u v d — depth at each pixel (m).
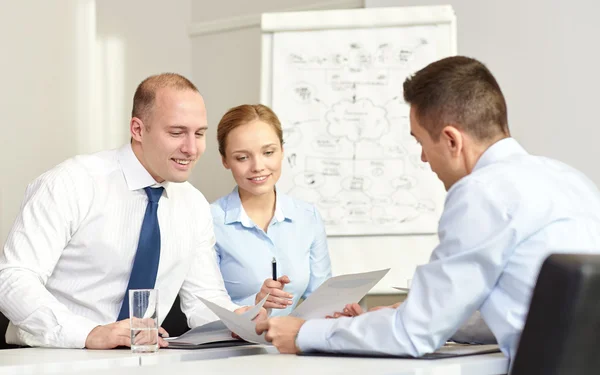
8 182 3.70
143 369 1.21
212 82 4.71
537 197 1.34
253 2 4.51
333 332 1.41
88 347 1.71
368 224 3.42
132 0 4.56
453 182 1.49
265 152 2.61
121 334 1.70
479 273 1.33
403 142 3.44
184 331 2.52
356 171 3.45
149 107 2.01
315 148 3.48
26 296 1.80
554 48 3.47
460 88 1.44
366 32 3.50
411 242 3.39
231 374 1.13
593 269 0.97
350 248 3.42
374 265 3.40
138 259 2.04
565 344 0.98
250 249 2.68
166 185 2.12
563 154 3.46
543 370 0.99
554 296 0.98
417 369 1.21
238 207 2.70
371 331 1.37
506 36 3.58
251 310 1.59
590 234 1.35
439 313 1.33
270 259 2.68
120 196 2.07
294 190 3.47
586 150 3.40
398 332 1.35
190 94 2.01
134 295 1.58
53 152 3.87
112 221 2.06
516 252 1.33
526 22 3.54
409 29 3.47
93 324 1.76
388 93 3.46
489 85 1.45
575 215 1.35
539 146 3.52
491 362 1.31
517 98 3.57
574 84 3.43
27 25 3.77
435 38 3.44
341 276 1.62
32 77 3.79
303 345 1.44
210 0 4.72
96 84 4.38
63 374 1.17
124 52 4.52
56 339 1.74
